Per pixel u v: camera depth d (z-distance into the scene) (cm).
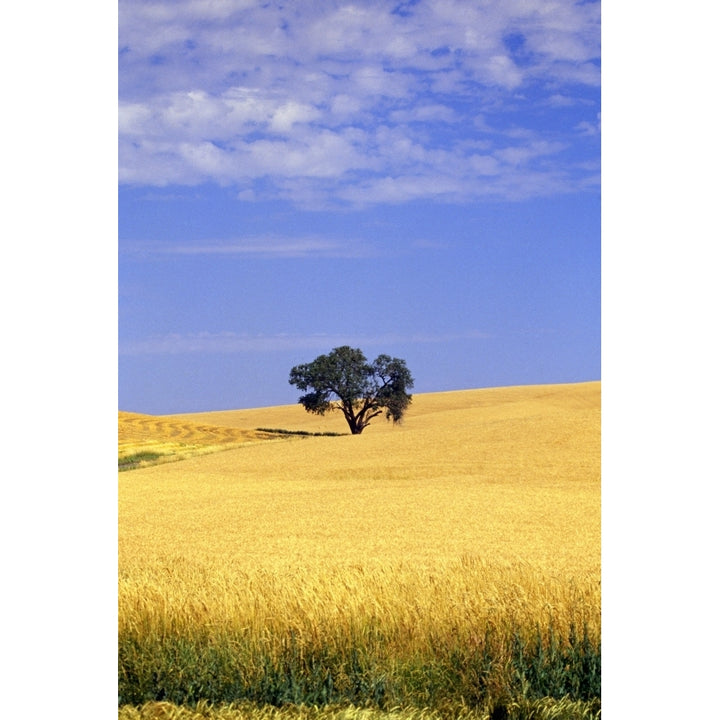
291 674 1150
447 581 1421
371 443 5481
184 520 3045
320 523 2880
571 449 4588
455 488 3684
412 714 1105
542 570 1600
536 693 1141
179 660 1184
